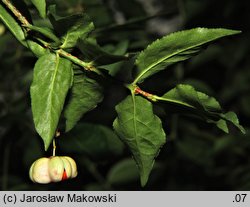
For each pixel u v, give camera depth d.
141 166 0.29
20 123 0.41
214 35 0.27
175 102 0.28
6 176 0.42
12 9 0.27
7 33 0.38
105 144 0.37
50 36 0.27
